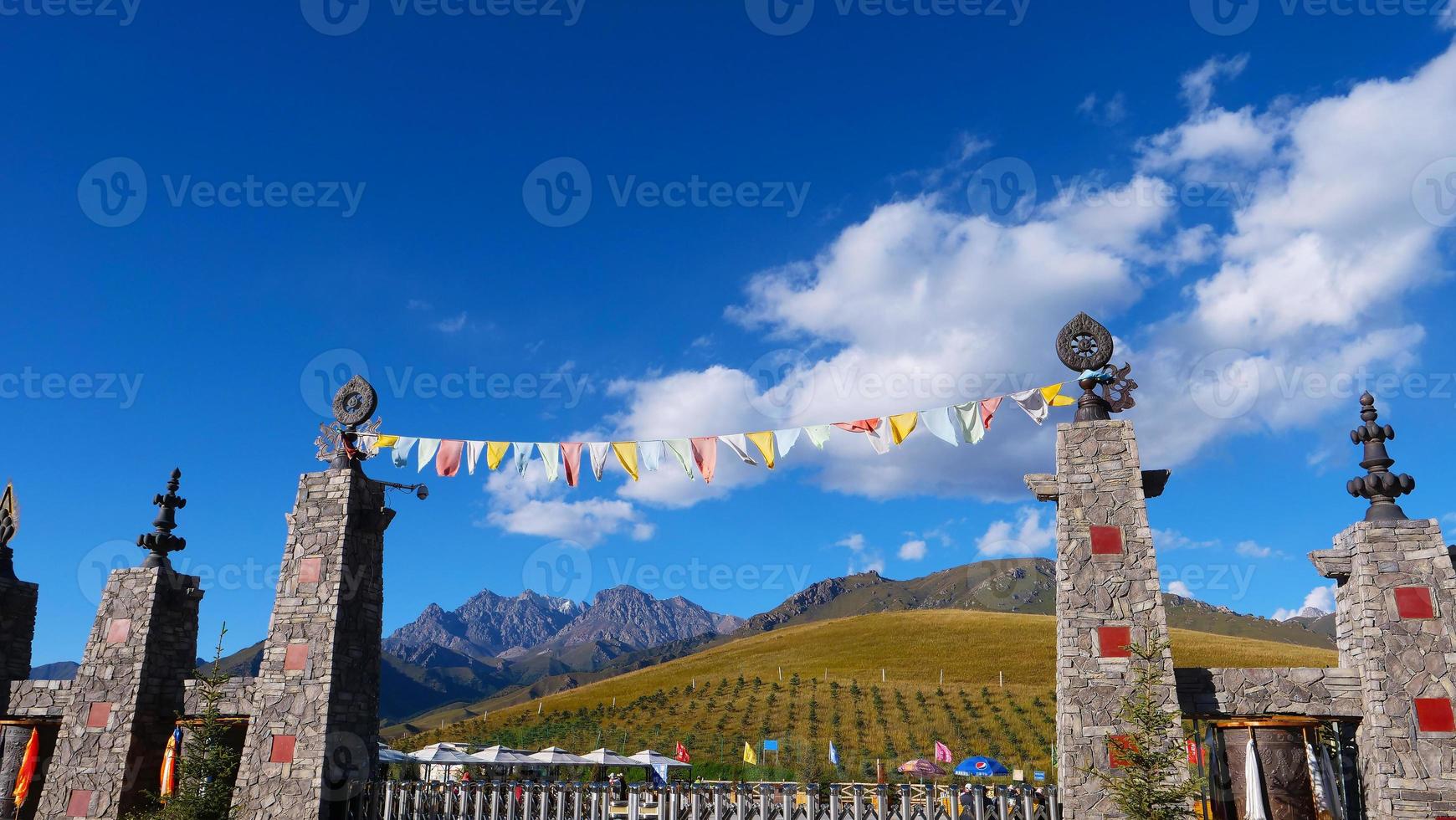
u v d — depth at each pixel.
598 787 23.75
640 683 109.19
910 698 84.62
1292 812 18.95
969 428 20.89
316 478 27.22
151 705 27.36
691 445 22.00
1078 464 21.95
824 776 53.44
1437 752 18.12
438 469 24.25
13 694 28.25
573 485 22.94
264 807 23.97
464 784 24.41
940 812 20.83
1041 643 108.94
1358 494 20.50
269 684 25.23
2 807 27.53
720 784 23.00
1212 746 20.55
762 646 131.62
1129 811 18.52
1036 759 62.16
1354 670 19.67
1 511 31.80
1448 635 18.73
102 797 26.03
